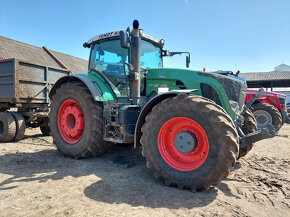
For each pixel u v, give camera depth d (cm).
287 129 930
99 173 325
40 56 1948
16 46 1873
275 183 288
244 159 413
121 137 344
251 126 403
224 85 332
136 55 358
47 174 321
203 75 343
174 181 271
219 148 247
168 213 215
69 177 309
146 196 250
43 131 681
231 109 328
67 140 418
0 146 514
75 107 408
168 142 293
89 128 381
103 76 412
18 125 571
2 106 617
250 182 295
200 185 258
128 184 283
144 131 296
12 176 313
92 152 389
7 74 549
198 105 266
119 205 229
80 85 407
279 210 222
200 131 268
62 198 245
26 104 595
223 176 247
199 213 215
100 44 441
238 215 212
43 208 223
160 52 483
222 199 244
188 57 487
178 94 284
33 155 431
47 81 625
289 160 407
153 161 287
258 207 228
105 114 369
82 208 223
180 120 281
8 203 233
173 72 365
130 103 378
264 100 827
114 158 392
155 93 386
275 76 2270
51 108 446
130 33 357
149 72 393
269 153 467
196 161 272
